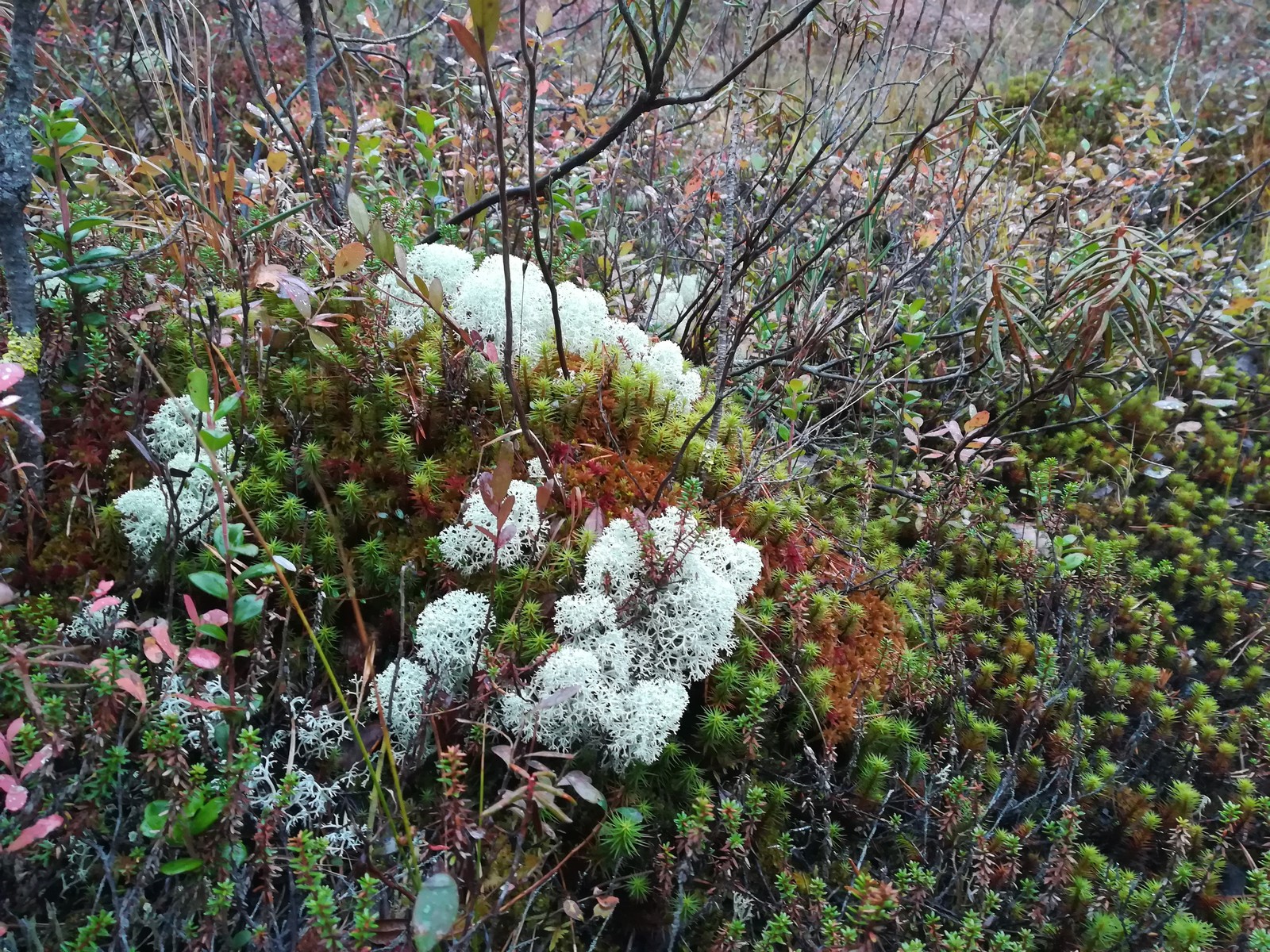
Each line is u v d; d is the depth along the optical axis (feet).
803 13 8.25
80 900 5.61
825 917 5.79
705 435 9.66
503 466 5.93
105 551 7.32
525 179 12.51
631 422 9.18
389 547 7.66
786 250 14.56
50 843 5.21
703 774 7.16
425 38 19.30
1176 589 11.55
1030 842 7.72
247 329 7.59
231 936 5.11
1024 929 6.35
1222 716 9.55
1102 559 10.37
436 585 7.59
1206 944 6.85
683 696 6.83
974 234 14.40
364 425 8.30
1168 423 14.49
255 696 5.89
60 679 5.72
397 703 6.62
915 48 13.25
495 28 5.25
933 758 8.12
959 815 6.82
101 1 13.69
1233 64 23.65
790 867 6.85
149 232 9.91
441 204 12.87
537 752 5.97
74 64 13.78
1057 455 13.70
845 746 7.78
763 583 8.58
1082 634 9.66
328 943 4.46
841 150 14.67
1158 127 21.49
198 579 5.07
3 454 7.23
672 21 11.89
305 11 12.44
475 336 8.79
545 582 7.52
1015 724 8.96
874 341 12.72
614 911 6.38
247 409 7.73
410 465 8.11
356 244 7.35
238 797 5.00
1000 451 13.52
